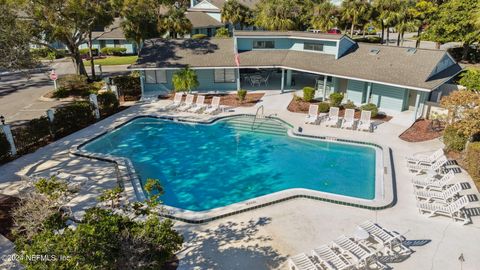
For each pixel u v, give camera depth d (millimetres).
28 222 11078
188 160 21484
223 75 34562
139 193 16797
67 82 35625
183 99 32062
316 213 14953
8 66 22891
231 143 23859
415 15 50562
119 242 9117
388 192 16312
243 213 15023
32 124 22219
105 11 37344
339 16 55031
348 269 11500
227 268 11742
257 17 60312
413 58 27469
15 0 29281
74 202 15789
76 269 7891
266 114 28094
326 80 30000
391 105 28234
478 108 18875
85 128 25422
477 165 17109
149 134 25484
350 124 25000
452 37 42406
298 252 12500
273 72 40969
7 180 17891
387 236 12477
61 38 36156
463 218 14219
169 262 11984
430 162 18734
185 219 14414
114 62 52781
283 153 22219
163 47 35031
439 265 11812
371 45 31094
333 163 20750
